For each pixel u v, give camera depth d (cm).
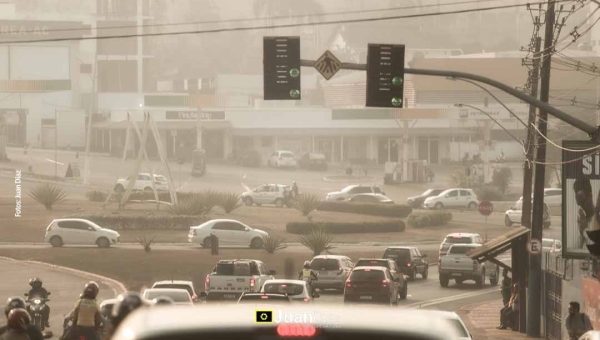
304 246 13325
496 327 7369
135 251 11688
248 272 7825
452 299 9256
